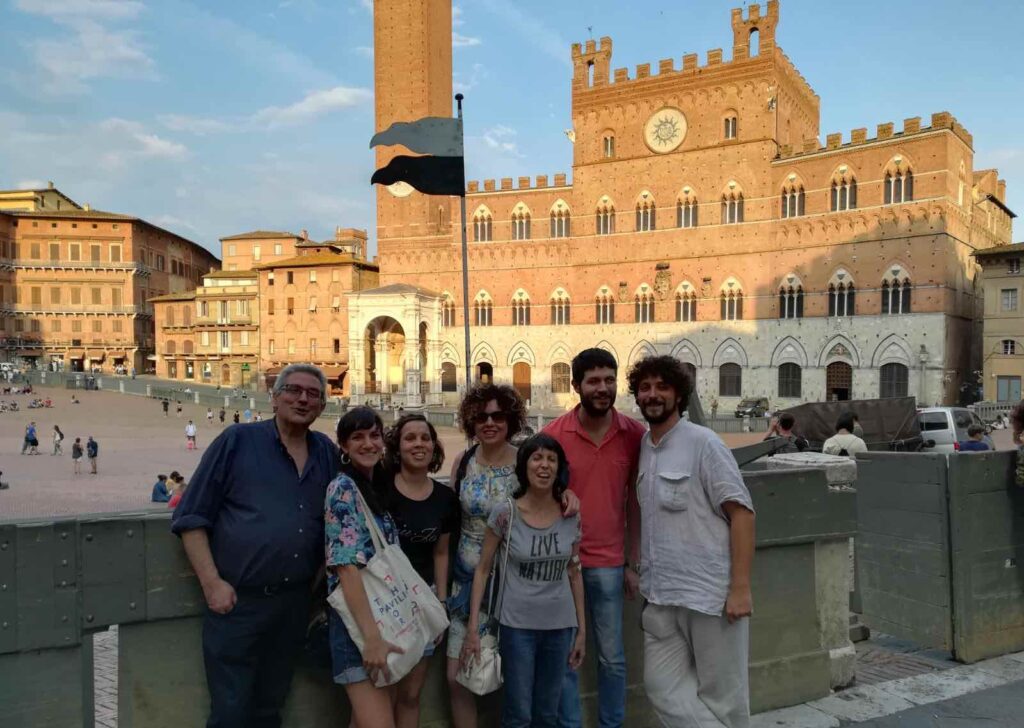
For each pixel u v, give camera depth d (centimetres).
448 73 9106
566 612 580
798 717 728
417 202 8612
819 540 775
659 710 617
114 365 11569
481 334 8350
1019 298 5950
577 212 7881
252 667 536
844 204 6450
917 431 3219
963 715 727
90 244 11462
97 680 912
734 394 7081
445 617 547
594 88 7750
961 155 6241
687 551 592
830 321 6506
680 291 7338
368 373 8606
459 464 623
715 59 7100
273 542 520
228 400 8044
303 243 10744
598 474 629
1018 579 905
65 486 3744
